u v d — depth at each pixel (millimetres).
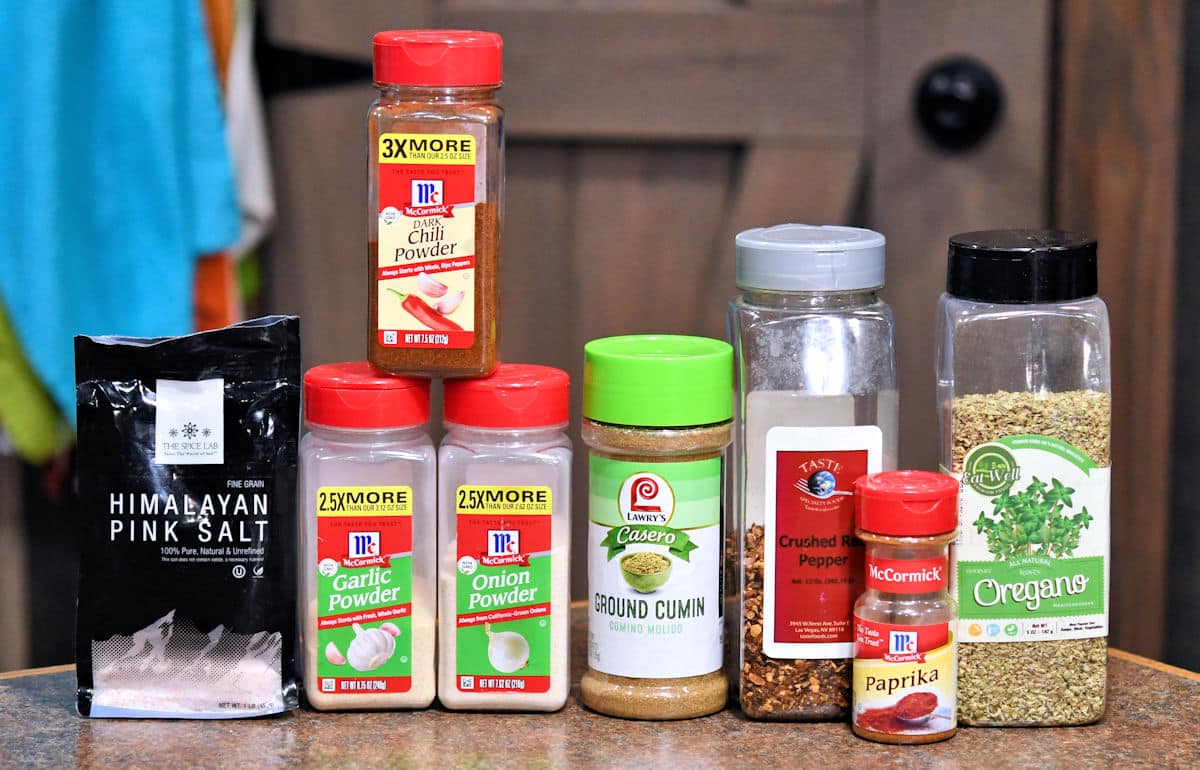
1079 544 918
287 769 860
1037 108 1483
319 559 925
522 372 957
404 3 1462
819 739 908
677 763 869
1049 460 910
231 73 1415
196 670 931
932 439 1528
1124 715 949
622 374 904
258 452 922
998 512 913
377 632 933
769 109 1485
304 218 1493
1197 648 1555
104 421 918
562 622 939
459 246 912
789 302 936
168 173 1374
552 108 1480
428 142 904
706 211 1506
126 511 921
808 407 921
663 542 921
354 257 1503
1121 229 1509
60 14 1345
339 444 926
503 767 862
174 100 1377
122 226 1380
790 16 1469
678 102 1481
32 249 1370
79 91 1363
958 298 931
